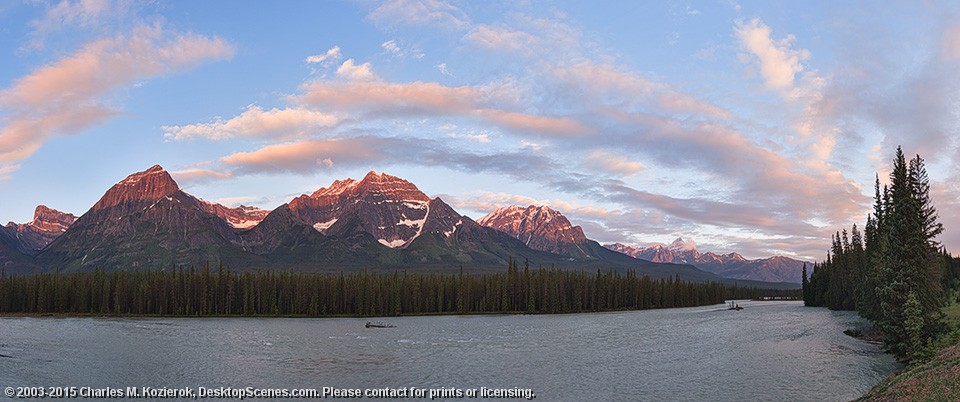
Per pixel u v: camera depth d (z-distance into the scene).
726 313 197.88
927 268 82.12
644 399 62.22
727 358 86.12
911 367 67.94
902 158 83.69
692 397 62.62
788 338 108.12
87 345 108.25
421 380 72.94
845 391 63.44
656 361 85.44
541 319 190.75
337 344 110.44
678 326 144.75
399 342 113.88
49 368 81.62
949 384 44.66
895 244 81.50
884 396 49.03
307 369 81.00
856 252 176.50
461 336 126.38
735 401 60.56
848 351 90.19
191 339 120.19
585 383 70.38
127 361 88.25
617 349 99.62
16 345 106.88
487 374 76.62
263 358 91.19
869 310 111.44
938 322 82.50
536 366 82.56
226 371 79.62
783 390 64.50
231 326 160.12
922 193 86.94
